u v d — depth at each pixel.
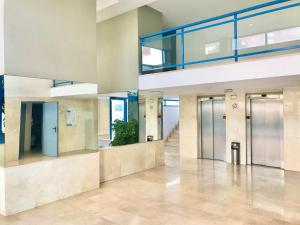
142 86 6.34
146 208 4.02
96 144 5.25
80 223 3.50
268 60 4.13
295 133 6.29
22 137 4.11
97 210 3.94
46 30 4.28
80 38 4.88
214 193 4.69
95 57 5.21
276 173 6.14
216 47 7.48
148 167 6.77
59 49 4.50
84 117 5.12
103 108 6.36
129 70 6.73
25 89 4.07
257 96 7.05
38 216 3.71
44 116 4.39
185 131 8.62
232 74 4.57
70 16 4.69
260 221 3.49
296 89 6.23
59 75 4.52
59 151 4.77
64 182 4.48
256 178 5.70
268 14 6.57
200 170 6.58
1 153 3.90
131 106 6.67
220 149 7.95
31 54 4.08
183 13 7.46
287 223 3.42
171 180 5.62
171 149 9.98
